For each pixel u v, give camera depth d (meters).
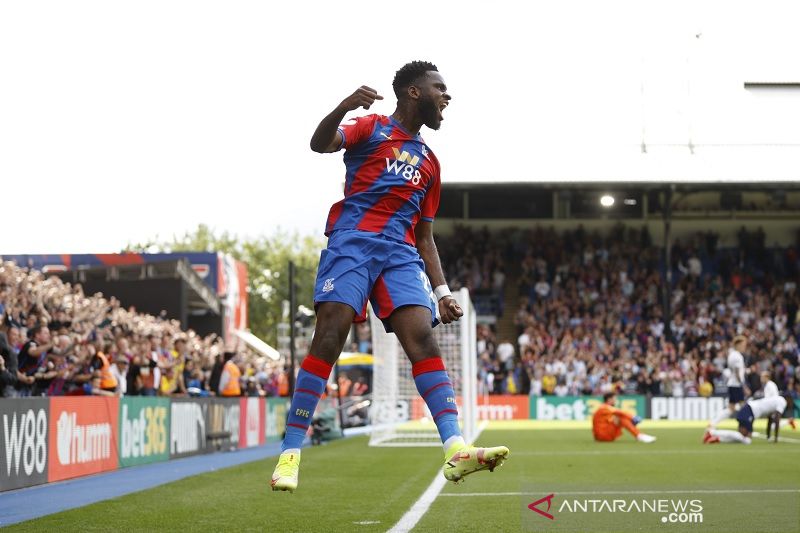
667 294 41.62
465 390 19.61
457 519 7.77
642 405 39.81
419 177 5.50
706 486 10.42
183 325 29.97
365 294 5.33
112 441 14.30
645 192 45.53
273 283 73.69
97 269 30.30
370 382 37.72
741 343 20.80
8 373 12.95
